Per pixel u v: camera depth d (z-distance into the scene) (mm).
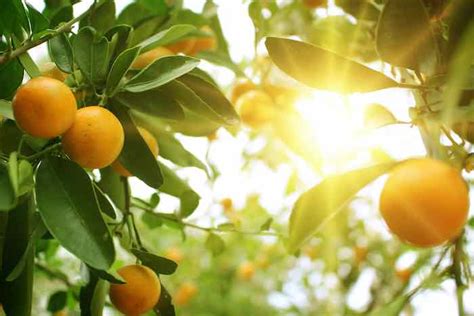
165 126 606
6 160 495
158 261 528
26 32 540
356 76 491
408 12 483
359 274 1428
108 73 523
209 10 746
